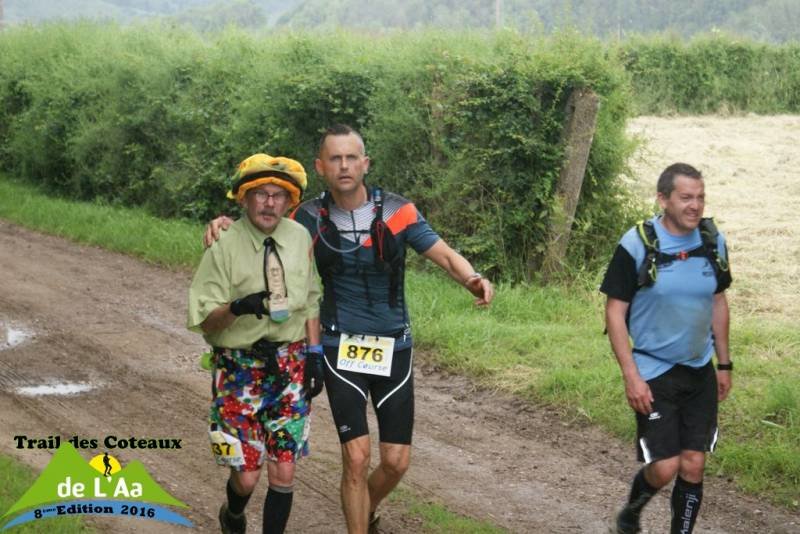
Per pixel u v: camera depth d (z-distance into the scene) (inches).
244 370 572.4
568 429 859.4
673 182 593.9
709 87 3211.1
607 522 695.1
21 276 1432.1
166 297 1320.1
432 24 1438.2
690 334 602.9
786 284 1251.8
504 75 1240.2
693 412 612.4
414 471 775.7
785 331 1036.5
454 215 1294.3
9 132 2336.4
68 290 1350.9
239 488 587.5
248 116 1582.2
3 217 1930.4
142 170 1877.5
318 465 778.2
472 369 993.5
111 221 1753.2
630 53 3223.4
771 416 818.2
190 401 923.4
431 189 1317.7
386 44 1489.9
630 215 1288.1
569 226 1221.1
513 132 1226.0
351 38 1587.1
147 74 1859.0
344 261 597.0
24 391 939.3
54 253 1600.6
